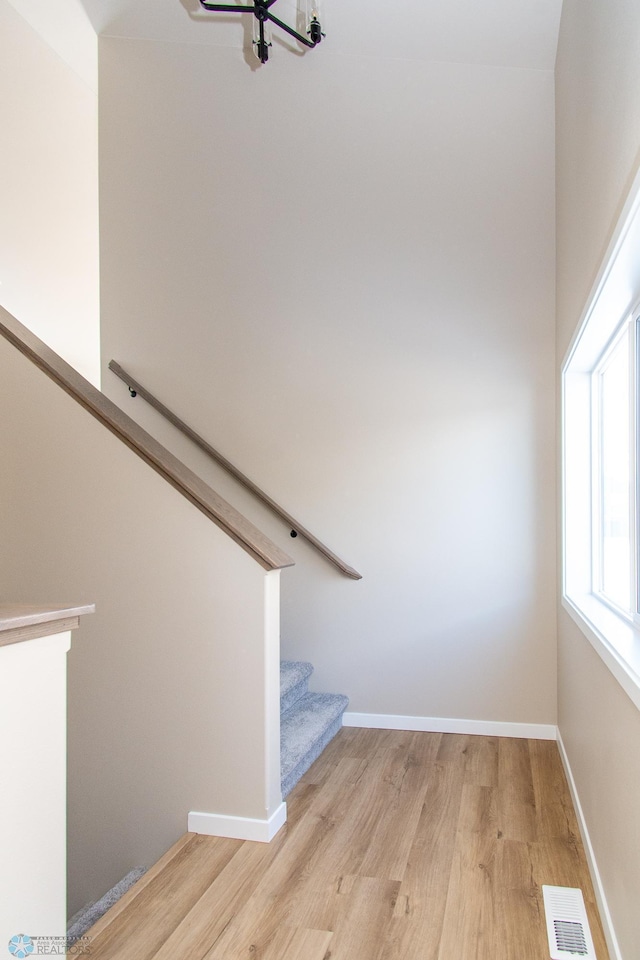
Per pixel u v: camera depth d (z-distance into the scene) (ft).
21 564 8.74
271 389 12.98
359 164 12.79
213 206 13.28
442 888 7.18
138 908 6.80
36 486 8.70
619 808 5.86
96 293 16.71
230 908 6.79
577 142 8.71
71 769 8.66
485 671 12.19
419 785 9.89
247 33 12.99
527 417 12.12
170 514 8.39
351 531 12.64
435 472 12.38
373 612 12.56
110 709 8.55
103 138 13.66
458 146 12.48
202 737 8.34
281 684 10.96
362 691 12.59
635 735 5.17
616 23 5.74
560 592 11.29
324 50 12.79
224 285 13.20
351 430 12.68
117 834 8.54
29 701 4.28
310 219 12.92
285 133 13.06
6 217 13.55
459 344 12.37
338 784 9.93
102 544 8.55
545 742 11.77
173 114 13.46
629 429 7.84
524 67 12.30
